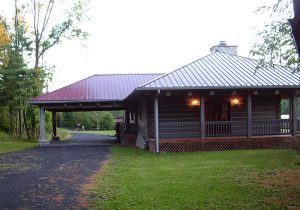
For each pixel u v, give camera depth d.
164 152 17.14
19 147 22.39
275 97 20.56
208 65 20.20
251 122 18.20
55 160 15.07
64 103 23.84
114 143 25.05
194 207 7.08
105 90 25.53
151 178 10.13
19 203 7.70
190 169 11.51
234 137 18.00
